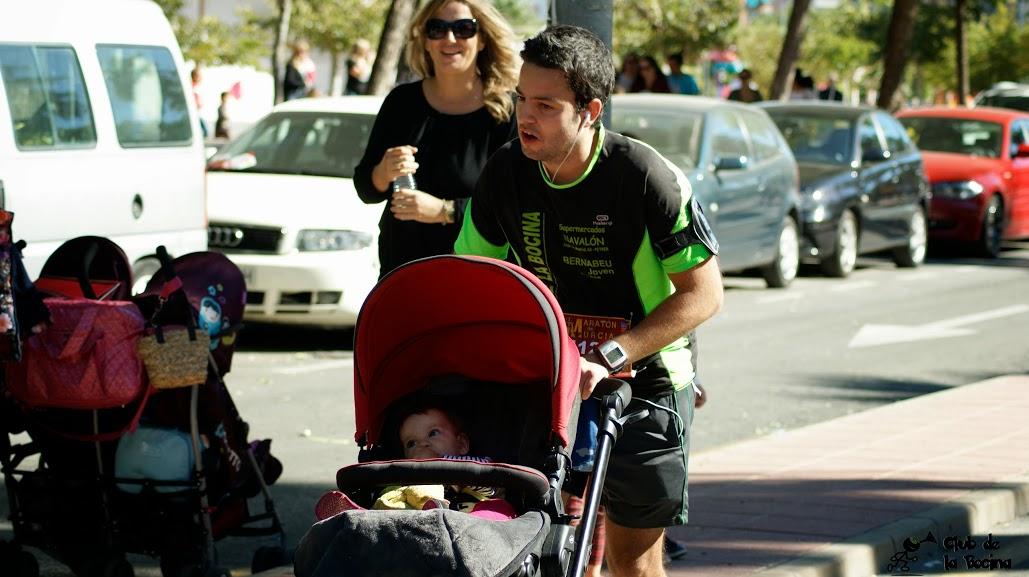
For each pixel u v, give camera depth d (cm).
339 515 337
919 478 726
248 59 3650
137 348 531
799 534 620
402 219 564
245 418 895
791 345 1254
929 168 2095
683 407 446
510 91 581
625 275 427
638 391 437
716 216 1459
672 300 418
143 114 999
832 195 1739
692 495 694
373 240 1112
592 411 412
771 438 838
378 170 570
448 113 579
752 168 1547
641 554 458
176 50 1040
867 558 599
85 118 945
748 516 652
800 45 3000
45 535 565
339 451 818
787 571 563
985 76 5391
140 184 984
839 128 1839
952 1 4634
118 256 585
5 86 888
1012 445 809
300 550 339
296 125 1250
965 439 827
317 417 905
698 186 1428
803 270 1878
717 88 4975
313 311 1094
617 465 439
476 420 421
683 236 414
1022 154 2169
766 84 6556
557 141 404
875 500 680
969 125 2172
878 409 930
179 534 554
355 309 1102
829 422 888
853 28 6375
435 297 407
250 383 1007
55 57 929
